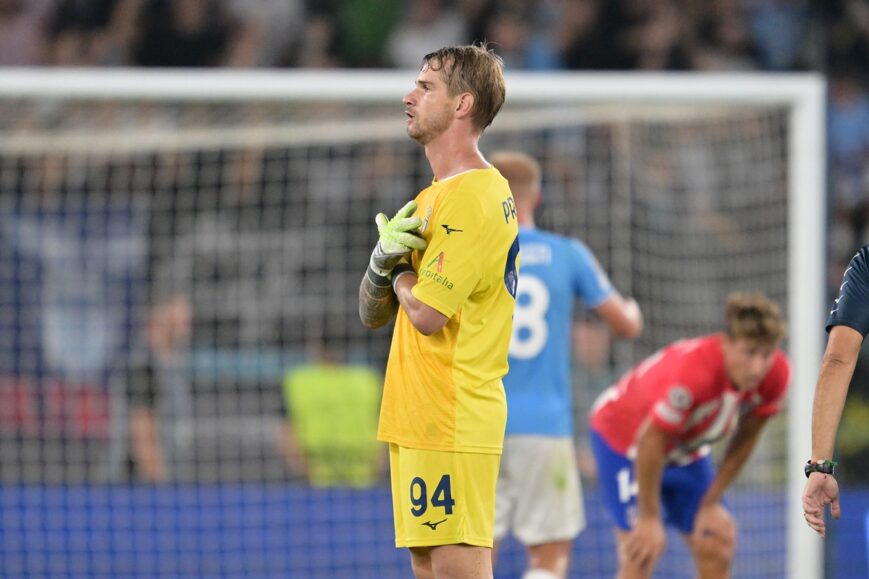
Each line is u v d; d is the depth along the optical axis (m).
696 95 22.17
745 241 29.22
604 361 29.80
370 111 27.67
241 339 32.31
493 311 12.88
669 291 31.16
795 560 21.34
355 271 33.00
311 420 29.89
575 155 31.58
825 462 12.17
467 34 42.53
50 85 21.73
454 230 12.40
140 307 32.06
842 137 42.94
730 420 18.73
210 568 26.47
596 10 42.62
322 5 42.25
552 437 19.52
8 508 27.05
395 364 12.98
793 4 44.19
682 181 31.78
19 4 41.19
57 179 32.16
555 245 19.94
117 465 30.08
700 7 43.28
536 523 19.52
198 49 41.47
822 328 21.73
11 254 31.86
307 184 33.06
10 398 30.45
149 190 32.34
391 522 26.80
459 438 12.57
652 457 18.42
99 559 26.45
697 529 19.77
